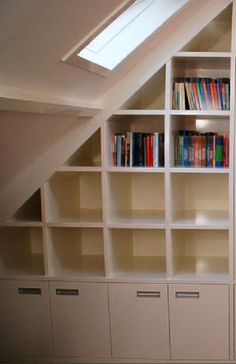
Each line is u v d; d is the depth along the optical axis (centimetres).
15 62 118
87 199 259
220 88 207
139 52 188
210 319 217
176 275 222
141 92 227
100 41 166
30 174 217
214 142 215
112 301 222
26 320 230
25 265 243
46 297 227
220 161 216
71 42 129
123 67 190
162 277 220
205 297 216
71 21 117
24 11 98
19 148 186
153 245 257
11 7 93
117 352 225
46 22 108
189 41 200
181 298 217
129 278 220
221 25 222
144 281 218
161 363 223
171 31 196
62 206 241
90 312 225
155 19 174
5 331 231
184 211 248
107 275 222
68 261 249
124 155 220
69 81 159
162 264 241
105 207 216
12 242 245
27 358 232
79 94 183
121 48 174
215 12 195
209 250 253
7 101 121
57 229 234
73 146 213
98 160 249
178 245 238
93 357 227
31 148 195
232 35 196
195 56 201
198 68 234
